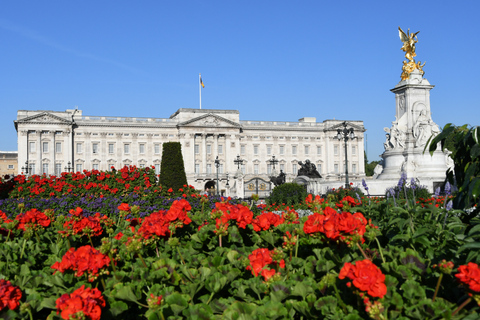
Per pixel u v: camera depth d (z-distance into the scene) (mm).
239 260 7430
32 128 116500
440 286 6445
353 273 5238
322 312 5602
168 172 41625
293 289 6074
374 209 11508
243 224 9039
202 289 6840
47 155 117375
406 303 5605
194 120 128250
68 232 9609
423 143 53781
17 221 10375
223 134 132000
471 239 7258
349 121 142750
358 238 6734
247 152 135125
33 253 8984
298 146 139750
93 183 27328
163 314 5797
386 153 57719
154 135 127750
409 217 8977
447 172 10852
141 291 6418
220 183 130750
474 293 5113
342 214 6906
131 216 18219
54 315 5617
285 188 35156
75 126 122000
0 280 5871
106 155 123812
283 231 9008
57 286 6945
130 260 8211
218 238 9000
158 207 23344
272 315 5504
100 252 6871
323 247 8117
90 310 5234
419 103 56469
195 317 5691
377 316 5000
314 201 11977
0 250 8547
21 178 28156
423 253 7562
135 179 29391
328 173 138875
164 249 8867
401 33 58188
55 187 27312
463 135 9633
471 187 8273
